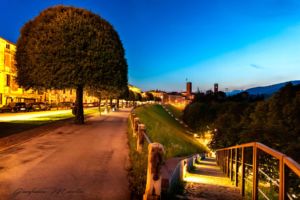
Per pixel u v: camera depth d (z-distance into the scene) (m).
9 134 18.44
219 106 91.31
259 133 29.77
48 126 24.17
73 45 24.47
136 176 8.76
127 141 17.28
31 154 12.60
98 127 25.28
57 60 24.28
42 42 24.61
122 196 7.48
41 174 9.34
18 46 27.03
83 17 25.47
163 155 6.76
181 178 12.48
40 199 7.05
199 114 96.44
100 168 10.33
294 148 23.17
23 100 64.44
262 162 15.00
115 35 27.16
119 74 26.66
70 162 11.20
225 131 48.75
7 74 57.75
